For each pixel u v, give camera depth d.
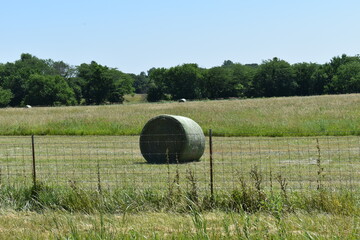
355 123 37.34
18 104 153.75
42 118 45.56
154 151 24.11
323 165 20.00
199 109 52.84
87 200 13.10
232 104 64.94
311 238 9.14
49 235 10.59
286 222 10.80
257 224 9.84
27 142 33.53
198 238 9.61
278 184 15.66
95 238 9.77
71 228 10.31
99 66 161.12
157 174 18.48
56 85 150.12
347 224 10.11
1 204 13.52
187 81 167.75
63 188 14.20
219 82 170.50
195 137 23.55
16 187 14.68
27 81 152.62
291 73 165.62
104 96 161.88
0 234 10.92
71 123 42.84
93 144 31.84
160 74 170.62
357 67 158.88
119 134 38.50
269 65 166.88
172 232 10.40
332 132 33.22
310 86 166.12
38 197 13.73
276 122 38.91
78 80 165.12
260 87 168.25
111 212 12.75
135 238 9.70
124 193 13.34
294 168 19.33
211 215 11.88
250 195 12.49
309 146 27.38
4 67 167.88
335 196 12.40
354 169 18.86
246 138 32.75
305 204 12.24
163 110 53.56
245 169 19.22
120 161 23.34
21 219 12.27
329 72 169.12
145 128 24.31
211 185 13.14
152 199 13.14
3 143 33.09
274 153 24.77
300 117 41.56
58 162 22.86
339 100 63.56
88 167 21.00
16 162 23.09
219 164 21.31
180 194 12.95
